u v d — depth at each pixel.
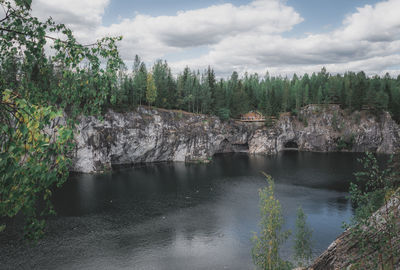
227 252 32.34
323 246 32.69
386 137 110.25
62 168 3.73
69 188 57.69
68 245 33.16
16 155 3.26
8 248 31.25
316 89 133.25
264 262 21.89
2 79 3.91
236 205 48.50
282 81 166.62
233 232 37.62
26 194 3.49
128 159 87.88
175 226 39.53
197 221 41.41
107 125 77.69
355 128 115.00
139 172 75.69
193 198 52.50
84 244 33.56
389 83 134.88
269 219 21.34
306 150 122.69
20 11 4.01
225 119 111.56
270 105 118.12
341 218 41.78
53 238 34.81
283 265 21.73
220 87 116.00
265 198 21.58
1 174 3.04
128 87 86.12
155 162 93.62
